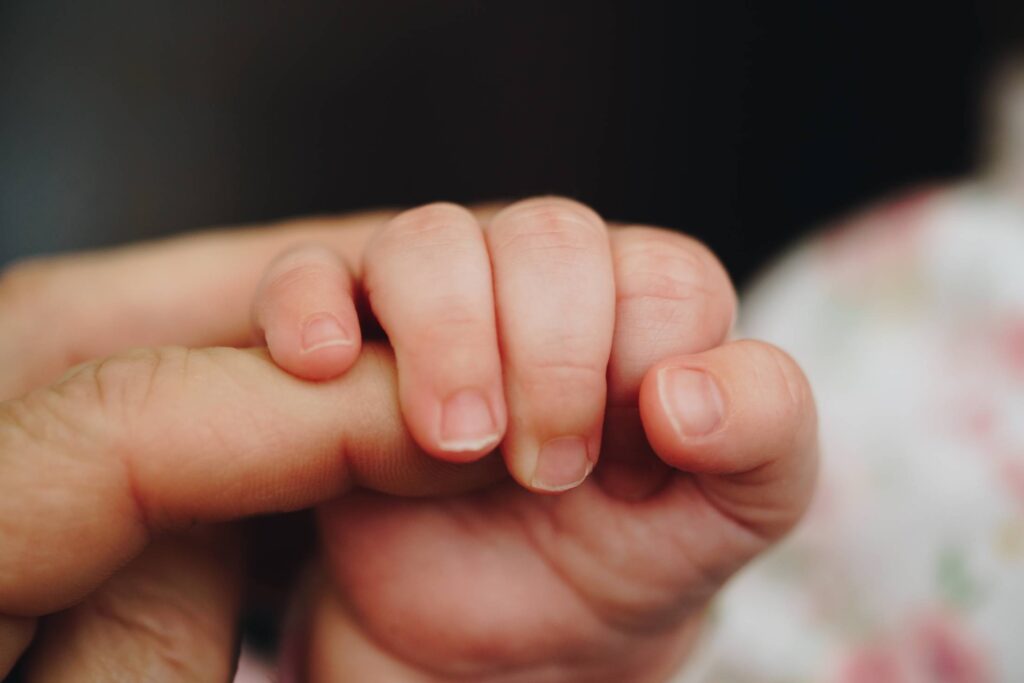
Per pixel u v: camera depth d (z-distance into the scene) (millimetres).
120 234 369
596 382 125
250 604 179
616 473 140
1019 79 296
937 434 238
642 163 401
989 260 254
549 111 397
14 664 129
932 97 356
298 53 382
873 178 378
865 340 256
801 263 288
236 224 382
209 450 125
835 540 234
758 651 224
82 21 362
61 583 124
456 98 394
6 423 123
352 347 126
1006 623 217
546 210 133
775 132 391
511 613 145
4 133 357
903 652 221
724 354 129
